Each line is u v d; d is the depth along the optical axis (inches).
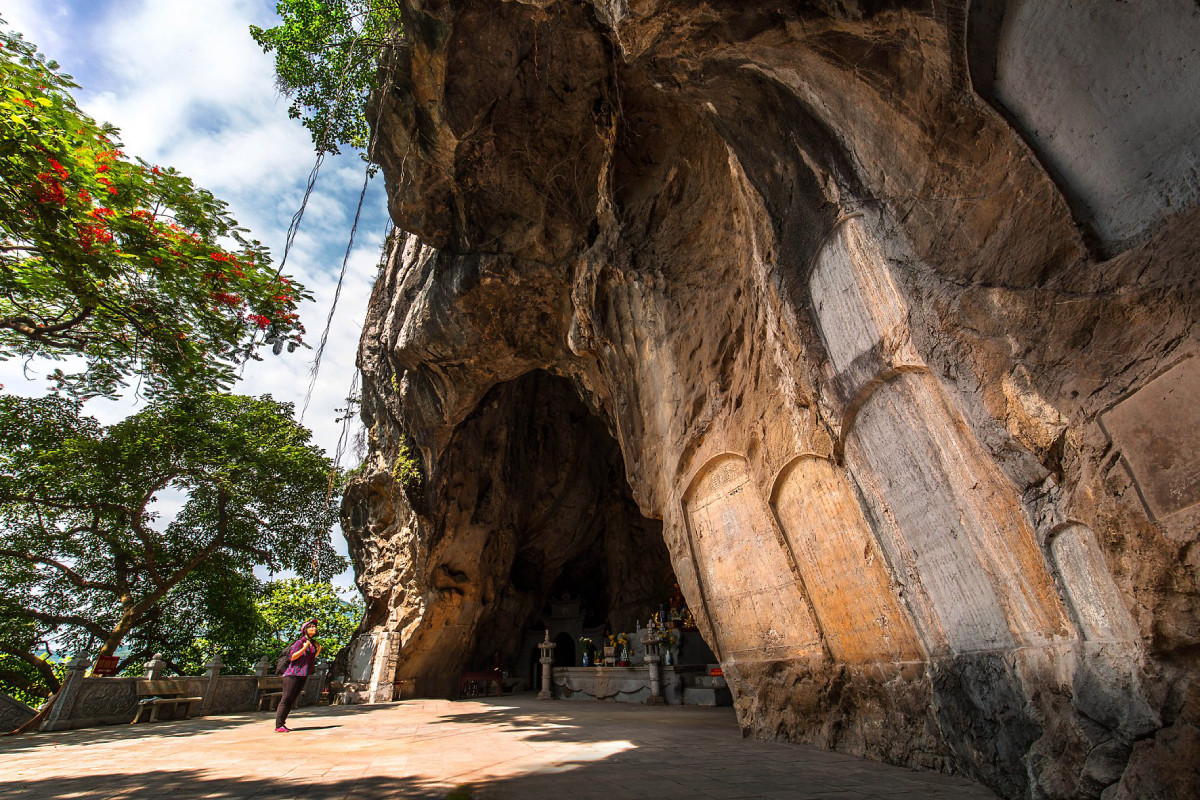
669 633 649.6
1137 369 125.7
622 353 456.1
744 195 287.9
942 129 173.3
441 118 452.4
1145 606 124.2
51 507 754.2
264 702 573.6
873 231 207.8
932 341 181.3
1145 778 126.9
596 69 405.4
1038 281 149.6
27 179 323.0
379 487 893.8
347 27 445.7
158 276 397.1
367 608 912.3
